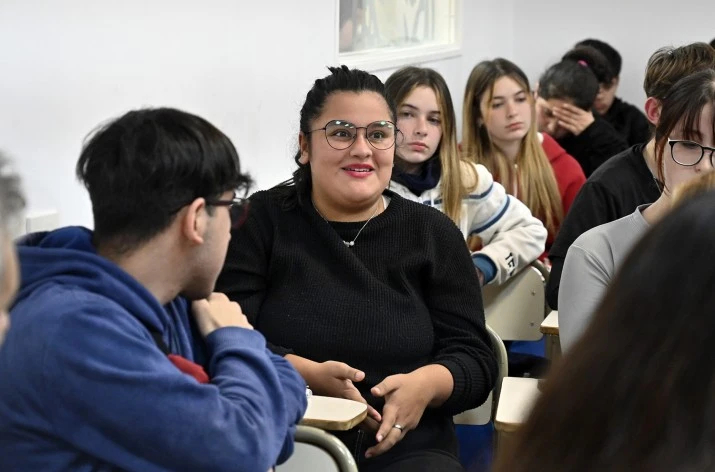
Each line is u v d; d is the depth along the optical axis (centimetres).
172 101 236
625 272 61
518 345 326
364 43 366
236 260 196
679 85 184
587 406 59
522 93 325
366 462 185
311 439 155
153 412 109
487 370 198
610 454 58
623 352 59
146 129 117
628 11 516
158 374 110
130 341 111
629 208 241
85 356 108
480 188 273
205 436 112
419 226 199
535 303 262
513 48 543
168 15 231
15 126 186
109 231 116
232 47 259
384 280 195
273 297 195
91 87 206
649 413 57
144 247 117
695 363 57
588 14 524
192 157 116
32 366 107
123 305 114
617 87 495
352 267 191
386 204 204
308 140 201
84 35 203
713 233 58
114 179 115
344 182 194
